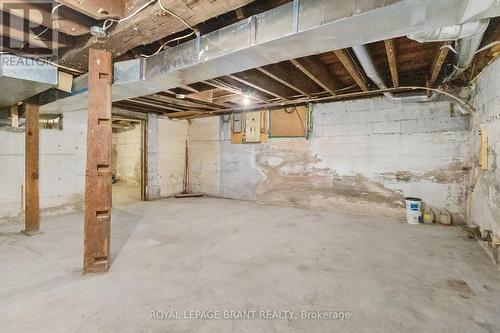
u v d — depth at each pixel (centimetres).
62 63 247
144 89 276
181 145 651
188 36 219
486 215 285
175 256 261
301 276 220
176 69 220
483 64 285
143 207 498
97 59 217
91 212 219
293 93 431
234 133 589
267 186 547
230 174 599
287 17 161
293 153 514
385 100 423
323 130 480
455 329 154
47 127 412
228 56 192
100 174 221
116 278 214
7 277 214
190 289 198
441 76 334
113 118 529
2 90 258
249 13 200
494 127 265
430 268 234
